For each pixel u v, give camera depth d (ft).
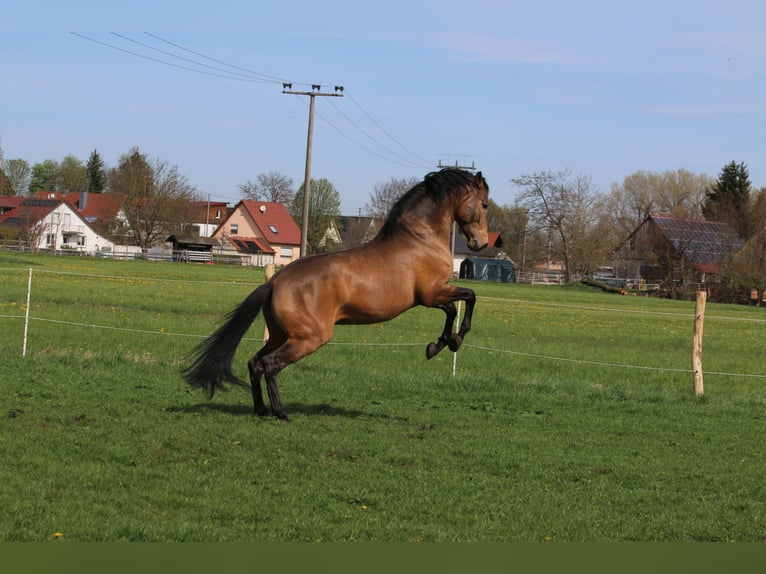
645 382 64.23
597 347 90.17
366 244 38.70
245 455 31.76
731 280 259.19
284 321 37.11
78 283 137.08
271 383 38.17
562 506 27.66
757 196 303.89
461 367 66.54
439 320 108.78
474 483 29.81
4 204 380.17
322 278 37.04
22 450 30.35
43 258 232.53
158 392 45.62
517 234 427.33
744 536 25.40
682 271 282.56
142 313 95.86
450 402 48.60
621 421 44.75
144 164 354.13
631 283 314.76
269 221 405.39
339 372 57.16
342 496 27.25
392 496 27.66
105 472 28.27
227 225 407.23
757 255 255.91
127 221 351.87
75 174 552.41
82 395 42.60
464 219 39.22
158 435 34.17
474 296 39.29
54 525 22.84
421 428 39.32
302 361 61.87
